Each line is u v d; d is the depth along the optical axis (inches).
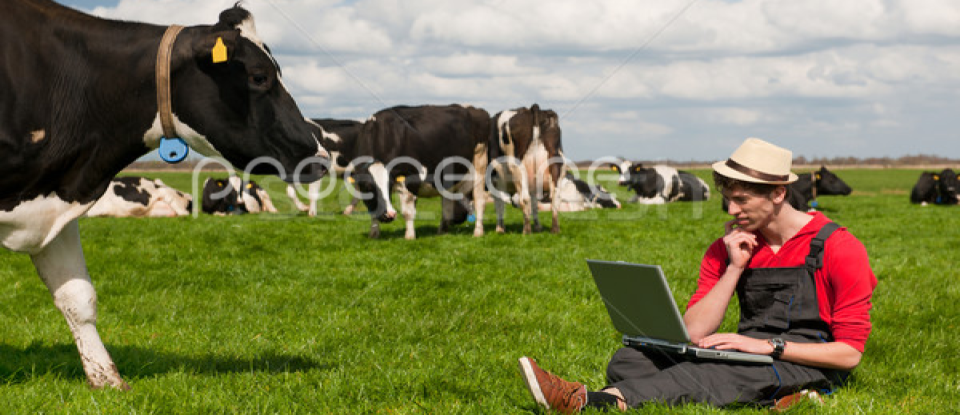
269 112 161.2
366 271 360.2
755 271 148.6
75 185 157.5
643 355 150.1
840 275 140.6
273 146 163.0
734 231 147.4
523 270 365.1
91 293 166.6
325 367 194.2
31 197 152.7
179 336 229.6
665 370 143.4
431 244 474.9
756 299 148.1
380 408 158.2
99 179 160.6
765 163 139.6
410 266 377.7
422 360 199.0
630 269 140.9
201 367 193.5
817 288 143.6
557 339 222.5
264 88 159.6
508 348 213.2
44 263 163.3
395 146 504.4
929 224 631.2
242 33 158.7
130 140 159.9
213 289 318.7
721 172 143.3
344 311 267.9
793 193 804.0
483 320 246.4
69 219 158.6
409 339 225.9
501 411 153.6
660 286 135.9
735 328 230.1
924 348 209.5
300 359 202.8
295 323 251.3
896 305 270.2
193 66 156.8
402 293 303.3
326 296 300.0
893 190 1585.9
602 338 222.2
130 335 230.5
